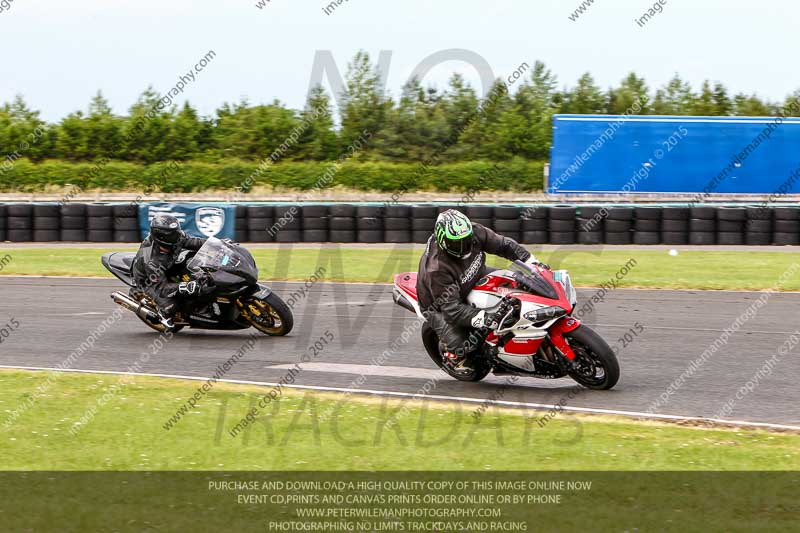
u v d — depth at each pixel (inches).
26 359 1451.8
